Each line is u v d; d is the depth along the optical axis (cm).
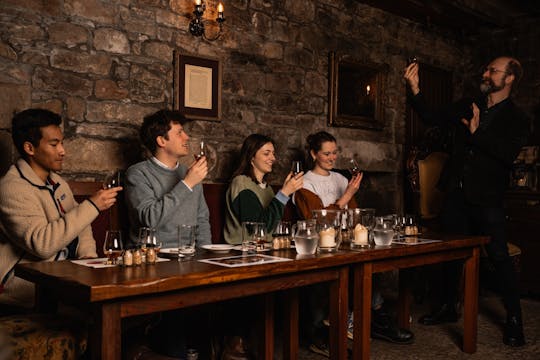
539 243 458
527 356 303
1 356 79
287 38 418
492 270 443
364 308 242
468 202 337
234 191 315
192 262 200
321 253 228
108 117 320
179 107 348
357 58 470
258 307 269
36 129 232
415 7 487
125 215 301
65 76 303
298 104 426
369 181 515
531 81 548
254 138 328
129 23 329
